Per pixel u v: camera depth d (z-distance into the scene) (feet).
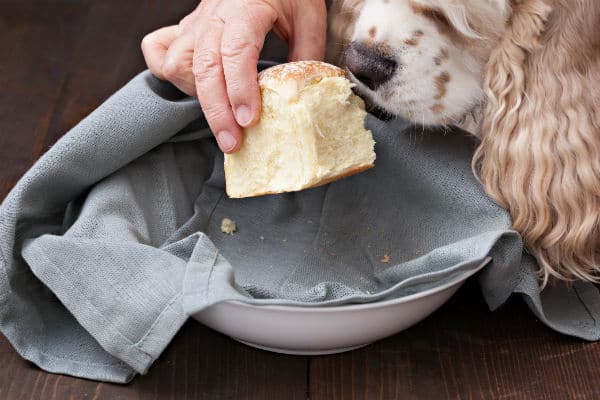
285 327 2.33
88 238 2.47
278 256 2.65
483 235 2.42
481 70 2.64
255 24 2.53
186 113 2.62
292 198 2.76
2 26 3.79
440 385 2.42
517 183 2.56
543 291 2.67
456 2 2.50
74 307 2.39
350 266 2.63
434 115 2.58
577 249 2.58
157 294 2.36
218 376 2.43
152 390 2.39
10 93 3.42
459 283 2.40
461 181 2.60
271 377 2.43
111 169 2.59
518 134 2.57
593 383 2.43
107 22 3.85
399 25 2.51
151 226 2.64
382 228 2.67
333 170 2.48
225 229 2.70
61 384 2.40
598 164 2.55
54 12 3.89
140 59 3.65
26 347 2.46
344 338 2.37
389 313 2.33
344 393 2.39
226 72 2.46
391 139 2.68
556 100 2.56
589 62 2.56
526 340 2.54
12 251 2.48
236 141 2.48
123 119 2.56
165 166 2.70
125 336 2.35
